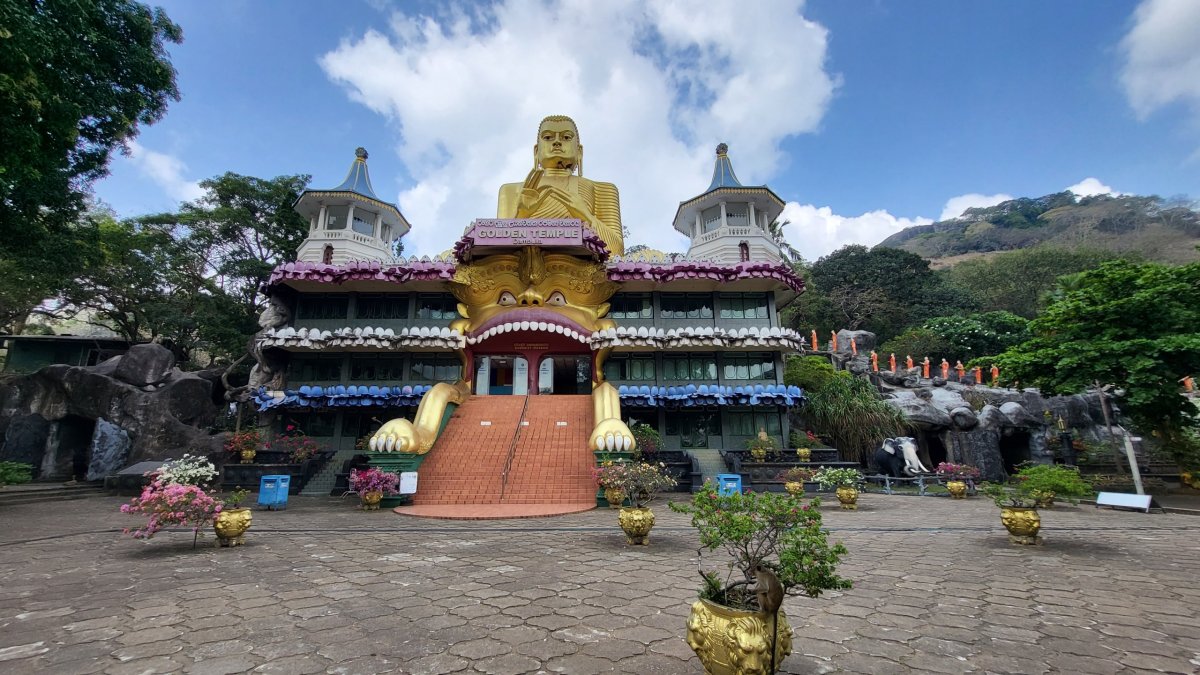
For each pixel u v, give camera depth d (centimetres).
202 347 3025
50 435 2230
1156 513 1412
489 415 1959
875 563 820
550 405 2038
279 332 2078
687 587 673
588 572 751
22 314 2867
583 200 2536
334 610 583
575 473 1609
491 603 607
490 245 2095
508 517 1255
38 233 1582
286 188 3055
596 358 2212
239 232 2989
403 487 1452
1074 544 975
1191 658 459
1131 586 689
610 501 1424
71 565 802
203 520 930
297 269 2102
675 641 489
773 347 2177
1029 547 945
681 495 1720
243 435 1916
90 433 2327
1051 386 1930
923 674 424
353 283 2183
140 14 1466
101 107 1409
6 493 1702
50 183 1448
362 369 2195
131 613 575
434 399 1828
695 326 2306
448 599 623
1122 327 1825
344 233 2859
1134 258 5331
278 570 766
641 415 2236
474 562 814
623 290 2312
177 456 2125
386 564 802
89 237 1848
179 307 2820
